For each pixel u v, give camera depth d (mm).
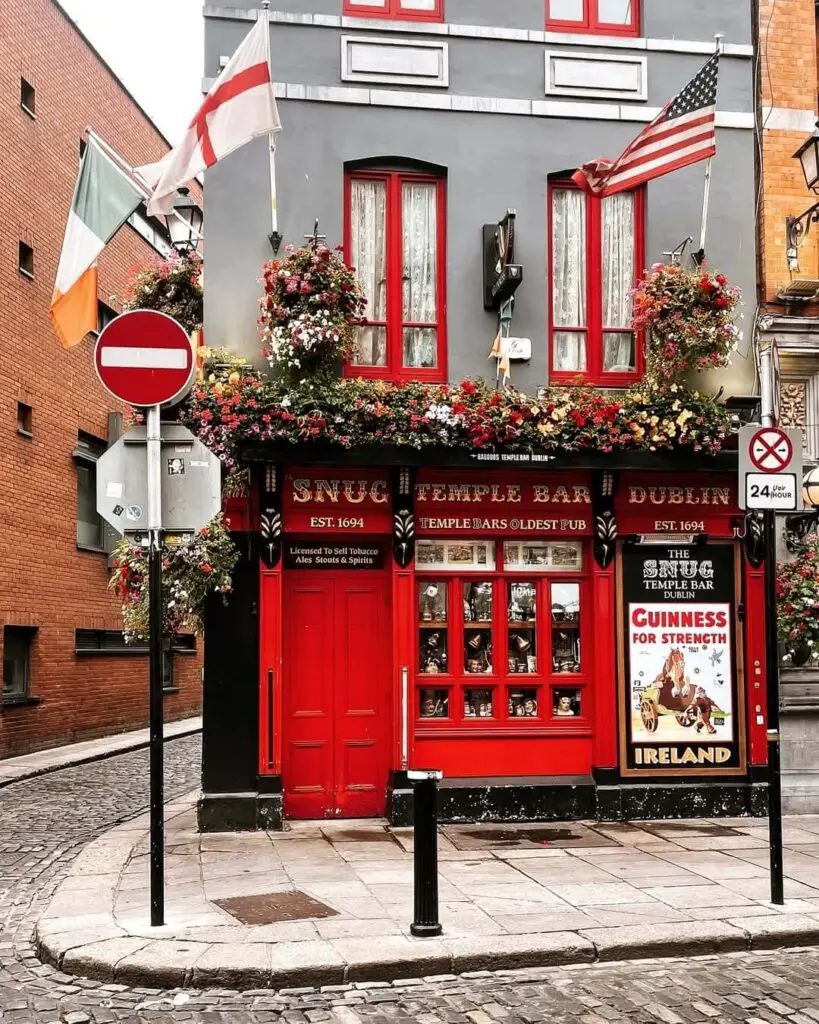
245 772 9695
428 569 10312
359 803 10133
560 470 10195
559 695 10484
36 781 14023
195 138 9188
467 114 10461
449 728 10180
